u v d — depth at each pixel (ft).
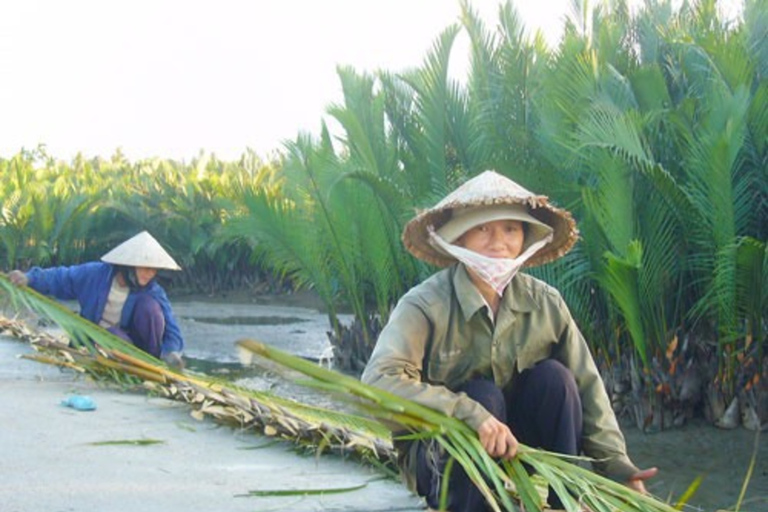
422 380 10.54
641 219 30.96
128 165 101.24
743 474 24.39
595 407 10.46
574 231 10.44
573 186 32.42
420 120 37.68
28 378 22.18
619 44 38.24
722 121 29.45
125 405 18.97
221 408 17.33
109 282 22.48
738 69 31.12
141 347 22.59
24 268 75.92
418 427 9.42
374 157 39.34
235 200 44.75
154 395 20.24
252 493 12.48
